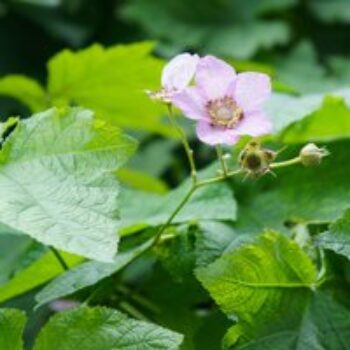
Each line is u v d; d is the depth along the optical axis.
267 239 0.69
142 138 1.19
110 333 0.67
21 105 1.20
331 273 0.72
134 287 0.83
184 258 0.75
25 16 1.26
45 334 0.67
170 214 0.78
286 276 0.70
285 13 1.36
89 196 0.67
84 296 0.77
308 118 0.84
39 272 0.75
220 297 0.69
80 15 1.29
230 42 1.31
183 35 1.32
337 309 0.71
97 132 0.69
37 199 0.67
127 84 0.92
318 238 0.69
